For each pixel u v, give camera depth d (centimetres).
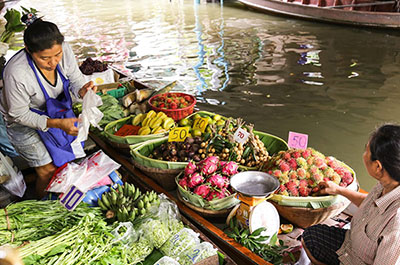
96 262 215
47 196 291
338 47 855
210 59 823
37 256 211
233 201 265
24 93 262
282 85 660
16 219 236
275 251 242
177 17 1305
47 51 238
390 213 173
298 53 828
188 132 319
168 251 233
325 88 639
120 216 256
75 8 1616
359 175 425
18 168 347
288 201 250
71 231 227
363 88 631
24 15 420
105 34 1122
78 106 422
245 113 570
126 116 430
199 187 265
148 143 335
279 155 283
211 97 628
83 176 287
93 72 468
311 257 224
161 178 304
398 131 167
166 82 700
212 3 1545
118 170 349
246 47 896
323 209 249
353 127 517
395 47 834
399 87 627
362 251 189
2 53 360
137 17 1349
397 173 168
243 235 245
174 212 266
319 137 497
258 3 1278
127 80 509
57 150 298
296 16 1148
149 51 916
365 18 988
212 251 230
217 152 306
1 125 292
